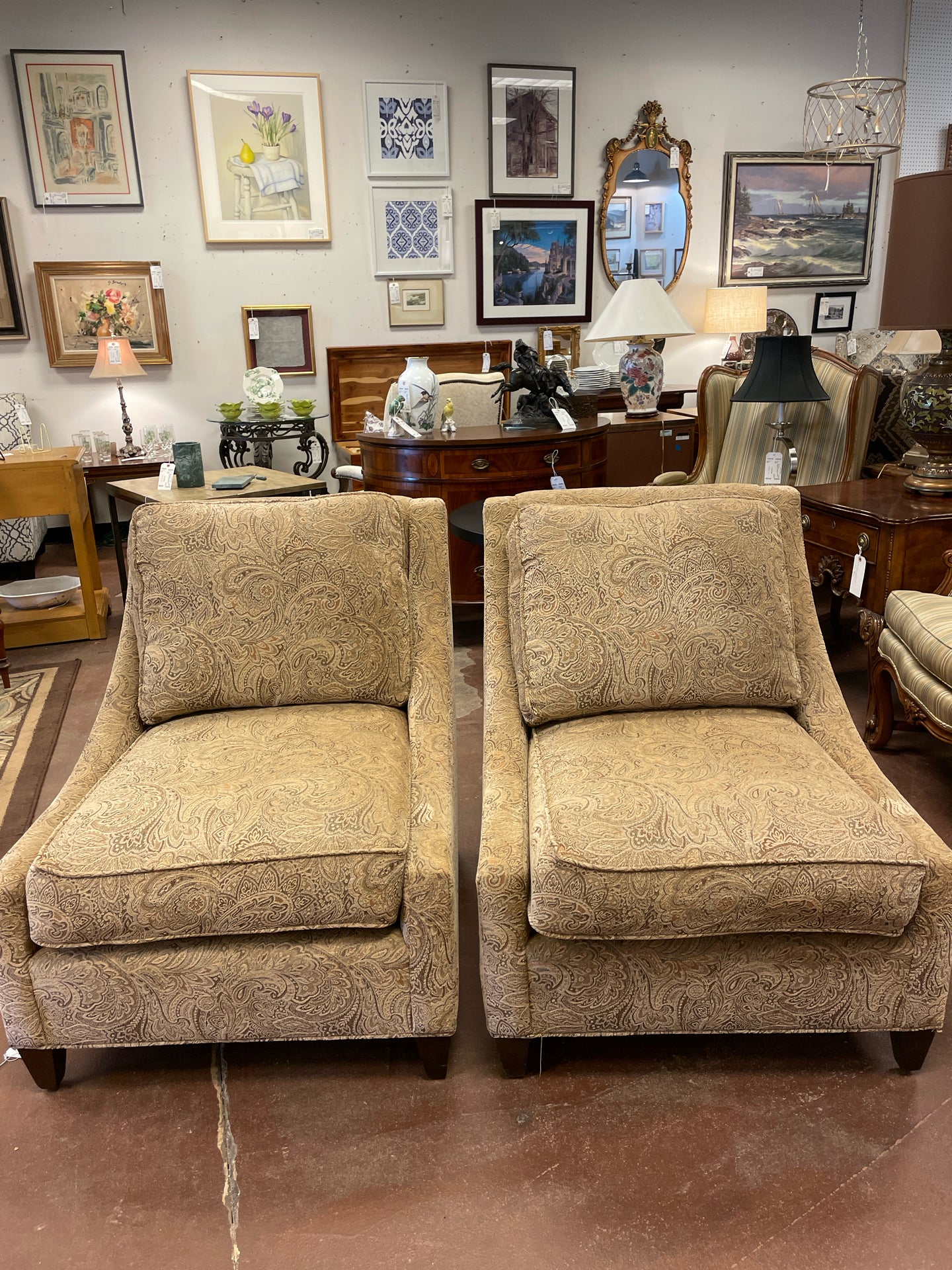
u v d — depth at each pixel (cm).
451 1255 125
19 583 418
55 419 533
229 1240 129
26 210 504
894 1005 147
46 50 487
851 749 170
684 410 592
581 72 566
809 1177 135
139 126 507
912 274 259
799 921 138
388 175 547
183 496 368
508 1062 154
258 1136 146
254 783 155
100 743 177
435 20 534
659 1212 130
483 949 148
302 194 537
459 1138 144
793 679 178
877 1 611
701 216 616
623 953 145
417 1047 161
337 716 180
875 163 639
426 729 177
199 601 182
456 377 447
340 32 522
